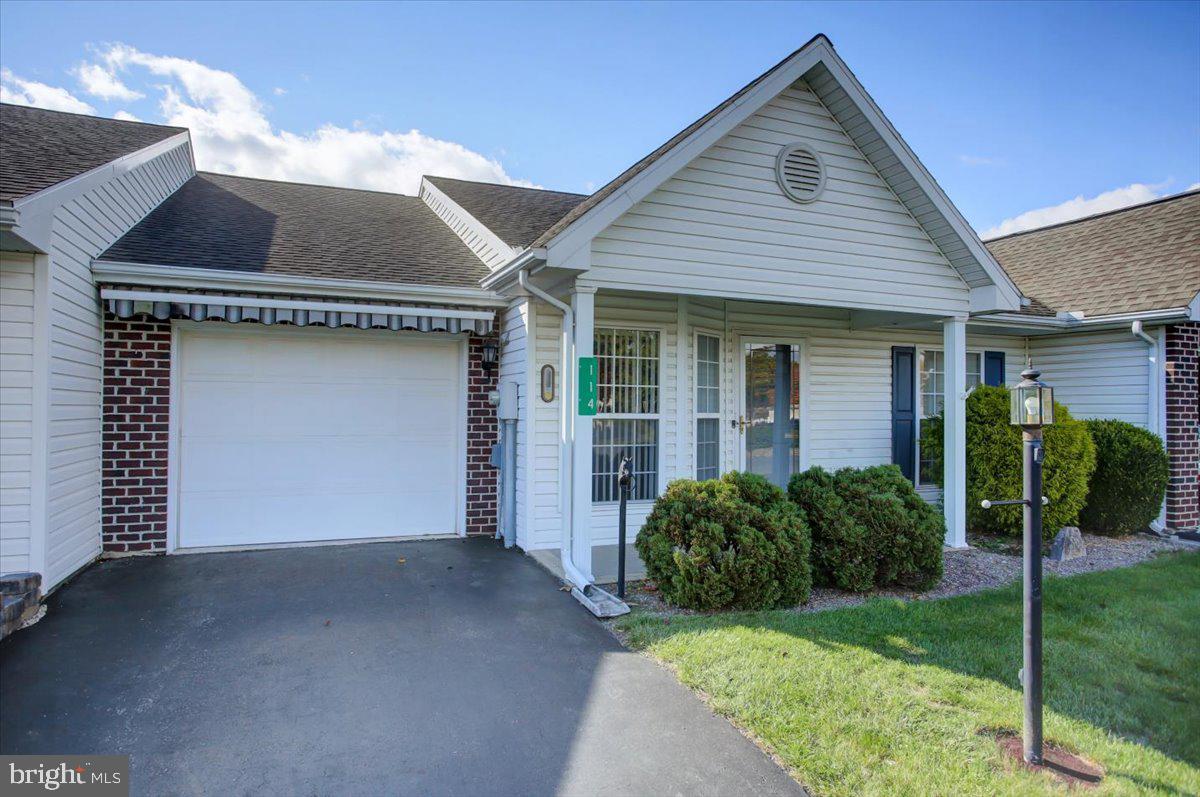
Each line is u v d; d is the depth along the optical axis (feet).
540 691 13.17
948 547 27.22
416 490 26.99
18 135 23.91
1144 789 9.95
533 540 24.57
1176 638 16.39
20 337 17.49
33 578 16.98
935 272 26.66
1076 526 31.22
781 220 23.57
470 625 16.79
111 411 22.47
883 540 20.17
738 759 10.80
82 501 20.75
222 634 15.76
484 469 27.53
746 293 22.93
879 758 10.77
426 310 24.99
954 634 16.46
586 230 19.63
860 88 23.40
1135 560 26.07
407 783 10.08
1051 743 11.31
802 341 32.73
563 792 9.92
